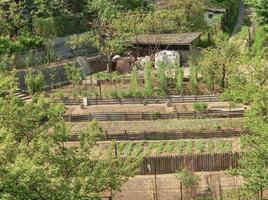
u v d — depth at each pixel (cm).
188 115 5412
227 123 5097
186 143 4838
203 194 3916
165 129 5141
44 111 2964
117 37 7825
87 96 6350
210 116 5388
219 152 4441
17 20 7638
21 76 6650
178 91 6350
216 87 6488
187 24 8806
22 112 2791
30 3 8588
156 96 6166
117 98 6066
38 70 6519
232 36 9419
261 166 3312
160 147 4738
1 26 7419
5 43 6950
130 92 6200
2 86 3128
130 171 2927
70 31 8606
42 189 2384
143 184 4138
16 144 2639
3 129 2539
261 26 8162
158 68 6631
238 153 4231
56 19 8438
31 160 2420
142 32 8381
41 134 2816
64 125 2883
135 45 8200
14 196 2266
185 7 8881
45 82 6969
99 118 5441
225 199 3725
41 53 7462
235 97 5075
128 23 8156
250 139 3419
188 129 5075
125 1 9281
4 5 8006
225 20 9981
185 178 3934
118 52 7881
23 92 6122
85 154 2855
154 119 5431
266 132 3347
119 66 7719
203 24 8994
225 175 4178
